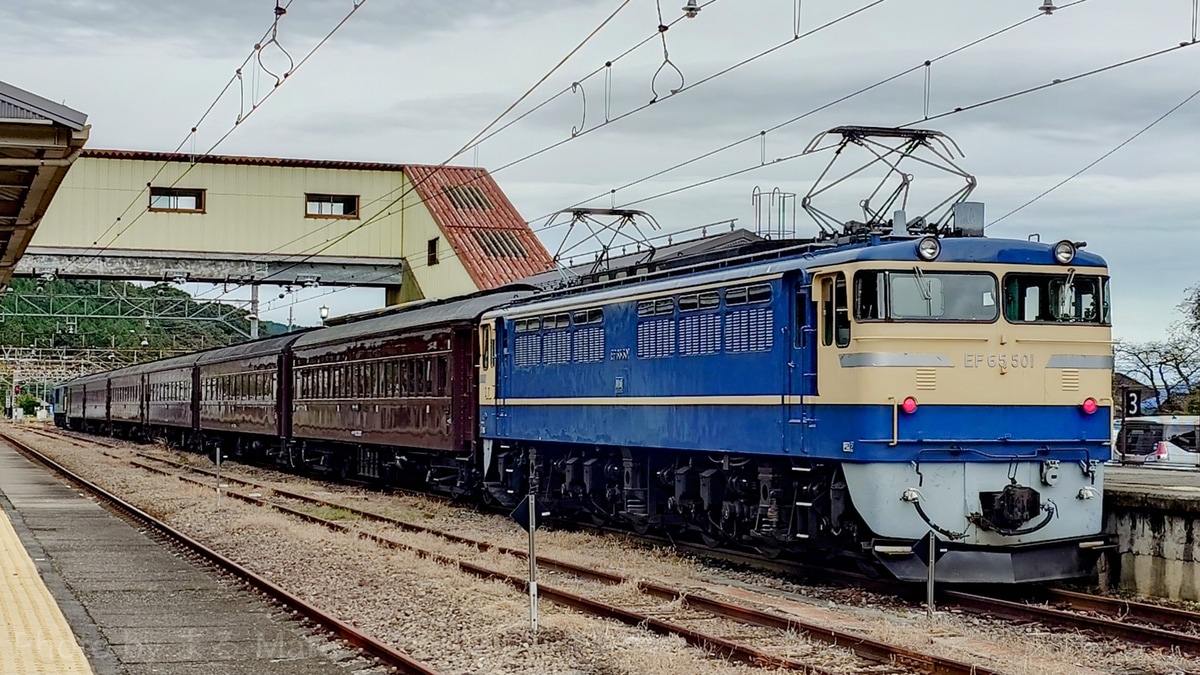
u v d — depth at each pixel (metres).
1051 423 15.61
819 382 15.77
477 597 15.42
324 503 28.20
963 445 15.25
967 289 15.41
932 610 13.94
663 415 19.22
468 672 11.54
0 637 12.60
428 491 31.84
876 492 15.05
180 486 34.09
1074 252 15.85
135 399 63.72
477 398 26.52
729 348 17.59
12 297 62.34
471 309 26.86
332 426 35.16
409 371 29.55
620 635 13.06
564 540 21.25
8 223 21.95
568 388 22.25
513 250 43.94
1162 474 24.88
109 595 16.06
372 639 12.45
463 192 46.06
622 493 21.47
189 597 15.91
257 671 11.64
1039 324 15.62
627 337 20.23
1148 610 13.92
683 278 18.97
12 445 62.84
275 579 17.56
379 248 47.81
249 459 46.28
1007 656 11.87
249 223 46.25
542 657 12.09
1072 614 13.36
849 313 15.27
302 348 38.44
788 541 16.78
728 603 14.21
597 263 23.88
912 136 16.61
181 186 45.56
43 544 21.45
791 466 16.83
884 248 15.24
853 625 13.46
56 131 15.74
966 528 15.25
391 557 19.19
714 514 19.02
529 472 24.56
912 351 15.11
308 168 46.88
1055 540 15.59
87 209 44.75
